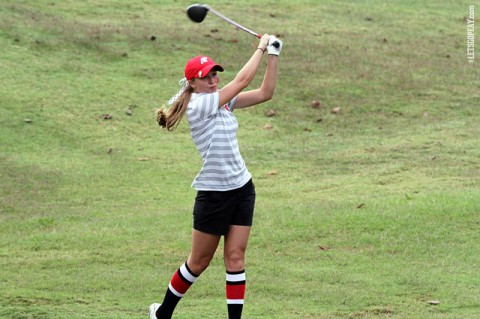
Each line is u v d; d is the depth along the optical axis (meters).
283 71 62.41
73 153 48.03
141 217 37.34
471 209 35.88
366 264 30.55
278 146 50.69
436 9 82.38
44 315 23.22
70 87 56.56
